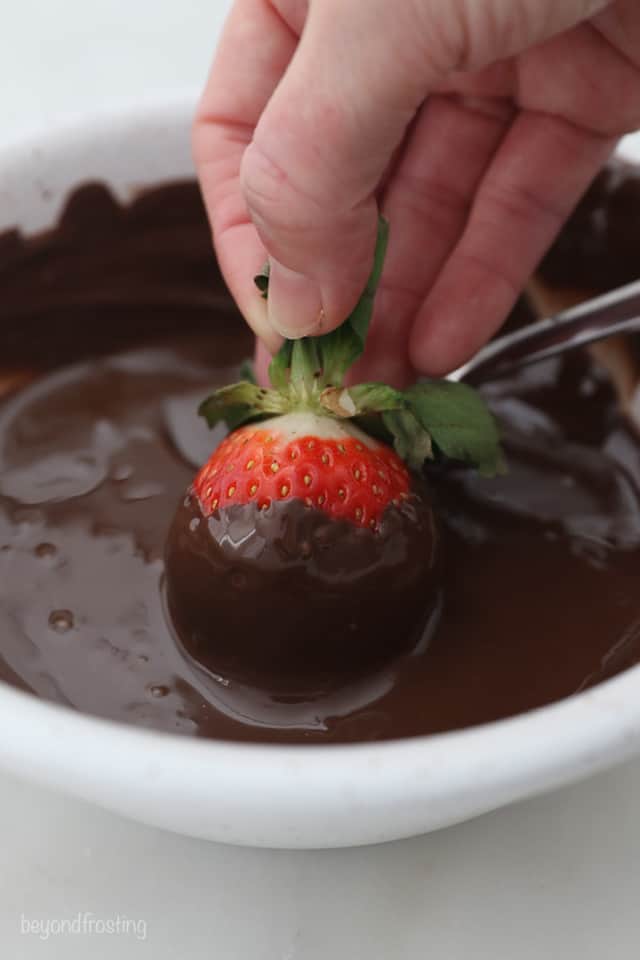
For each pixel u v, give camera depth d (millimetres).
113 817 298
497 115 329
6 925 284
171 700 298
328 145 267
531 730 254
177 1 502
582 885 292
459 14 261
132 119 357
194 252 370
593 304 326
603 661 306
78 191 357
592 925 287
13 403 361
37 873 290
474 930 286
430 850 296
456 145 331
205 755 250
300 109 266
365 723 294
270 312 290
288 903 288
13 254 357
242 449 290
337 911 288
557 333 328
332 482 286
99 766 249
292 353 294
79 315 370
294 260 280
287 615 286
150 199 363
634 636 311
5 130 435
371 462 290
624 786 304
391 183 337
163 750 250
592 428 355
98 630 311
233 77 322
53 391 364
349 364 296
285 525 284
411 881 292
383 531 288
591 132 325
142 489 340
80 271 366
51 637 310
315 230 275
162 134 358
